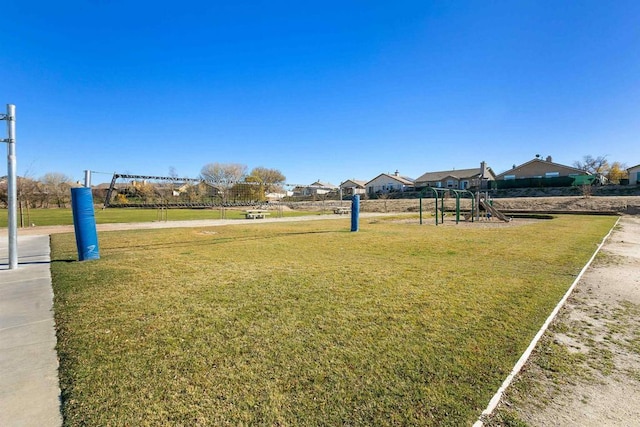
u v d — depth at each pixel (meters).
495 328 3.45
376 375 2.53
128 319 3.66
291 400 2.21
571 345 3.19
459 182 56.03
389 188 64.06
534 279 5.50
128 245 9.59
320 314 3.82
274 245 9.62
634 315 4.00
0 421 2.00
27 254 8.09
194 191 23.16
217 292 4.70
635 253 8.21
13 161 6.49
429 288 4.94
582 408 2.25
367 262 6.97
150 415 2.06
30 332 3.32
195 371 2.57
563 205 29.50
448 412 2.13
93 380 2.44
